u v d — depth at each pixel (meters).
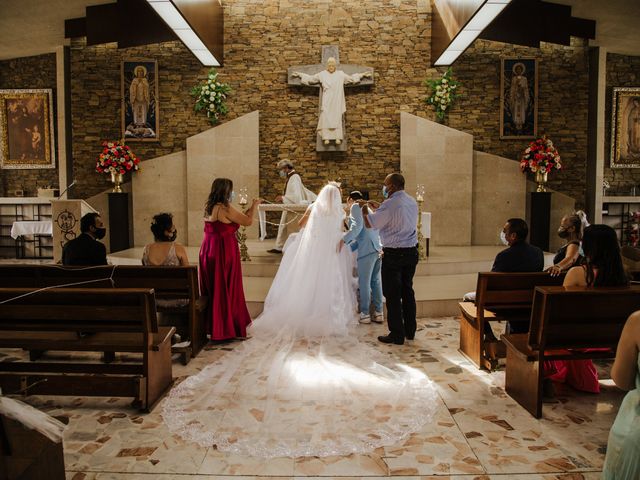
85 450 2.60
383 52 10.45
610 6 9.50
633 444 1.68
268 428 2.77
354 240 5.15
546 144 9.59
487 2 6.66
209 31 8.95
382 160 10.54
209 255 4.53
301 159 10.55
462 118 10.62
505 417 3.01
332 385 3.35
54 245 7.57
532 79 10.57
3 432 1.60
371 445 2.61
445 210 10.07
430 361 4.07
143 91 10.47
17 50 10.58
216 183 4.56
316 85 10.16
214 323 4.46
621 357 1.76
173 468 2.42
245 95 10.49
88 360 4.18
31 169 11.21
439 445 2.65
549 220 9.66
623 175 11.34
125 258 8.02
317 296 4.59
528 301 3.83
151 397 3.14
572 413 3.06
